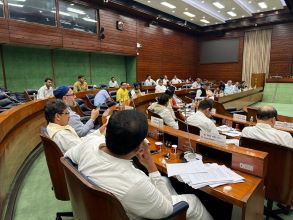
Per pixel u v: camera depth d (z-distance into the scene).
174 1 9.38
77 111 3.76
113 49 9.34
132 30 10.20
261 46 12.54
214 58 14.12
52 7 7.12
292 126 2.44
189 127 2.37
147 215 0.89
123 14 9.69
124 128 0.85
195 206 1.32
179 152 1.79
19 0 6.26
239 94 7.47
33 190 2.34
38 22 6.77
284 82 10.02
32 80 7.31
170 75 12.77
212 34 14.03
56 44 7.24
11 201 2.09
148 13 10.19
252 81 11.14
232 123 3.02
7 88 6.67
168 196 1.05
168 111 3.08
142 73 10.99
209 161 1.63
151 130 2.14
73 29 7.81
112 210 0.80
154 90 9.63
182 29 13.07
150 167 1.07
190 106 4.38
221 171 1.43
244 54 13.09
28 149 3.15
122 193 0.83
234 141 2.12
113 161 0.89
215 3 10.09
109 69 10.07
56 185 1.70
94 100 5.16
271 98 10.36
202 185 1.28
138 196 0.84
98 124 3.09
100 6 8.66
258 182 1.32
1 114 2.41
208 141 1.70
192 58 14.38
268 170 1.73
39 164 3.00
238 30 13.13
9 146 2.40
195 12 10.88
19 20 6.29
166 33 12.24
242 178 1.35
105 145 0.94
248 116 3.51
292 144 1.72
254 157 1.39
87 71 9.09
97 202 0.82
